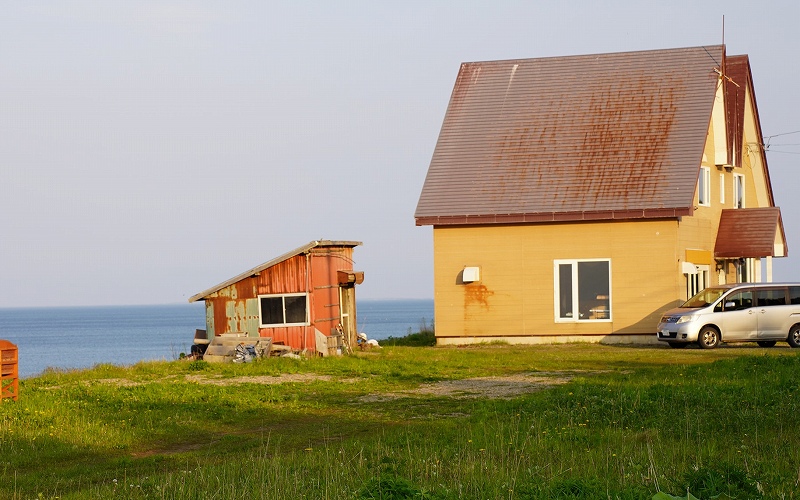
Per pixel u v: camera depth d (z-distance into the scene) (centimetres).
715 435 1400
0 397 1894
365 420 1734
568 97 3772
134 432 1630
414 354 2938
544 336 3369
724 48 3744
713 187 3681
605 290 3316
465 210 3447
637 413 1606
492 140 3700
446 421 1667
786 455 1235
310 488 1141
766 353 2681
